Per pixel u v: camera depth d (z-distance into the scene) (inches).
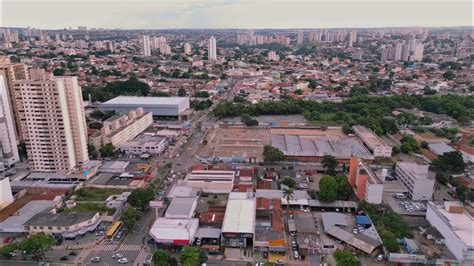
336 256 6958.7
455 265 7007.9
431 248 7701.8
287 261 7372.1
